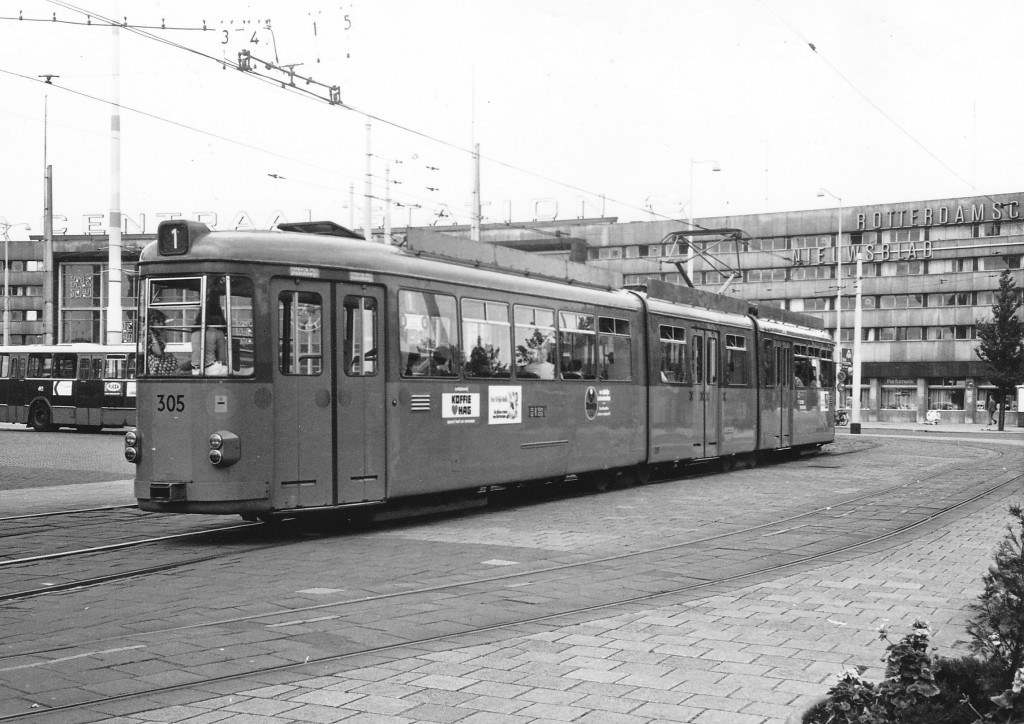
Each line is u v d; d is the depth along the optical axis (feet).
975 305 237.45
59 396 128.88
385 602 28.35
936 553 37.55
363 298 44.57
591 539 41.37
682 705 18.69
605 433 61.98
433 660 21.86
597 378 61.36
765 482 69.41
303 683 20.10
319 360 42.75
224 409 40.16
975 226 237.45
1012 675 16.06
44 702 19.03
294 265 42.19
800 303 254.47
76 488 60.85
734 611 27.02
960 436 156.87
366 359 44.57
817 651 22.76
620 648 22.94
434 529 44.88
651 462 67.21
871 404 248.73
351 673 20.83
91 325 260.42
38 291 308.40
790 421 91.91
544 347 56.39
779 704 18.76
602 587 30.68
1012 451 108.37
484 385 51.24
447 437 48.62
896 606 27.78
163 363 41.14
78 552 37.45
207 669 21.24
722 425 77.41
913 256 242.37
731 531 43.83
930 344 241.76
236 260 41.04
